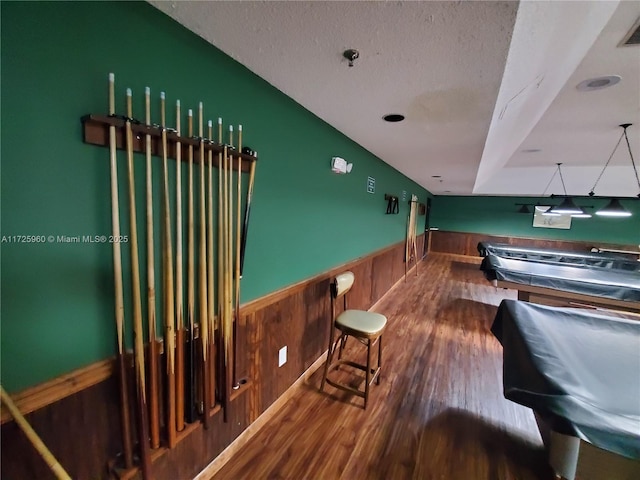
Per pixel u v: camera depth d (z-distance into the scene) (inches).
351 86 58.4
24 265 29.9
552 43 45.1
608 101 85.6
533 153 158.4
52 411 33.0
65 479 30.0
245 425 63.1
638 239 287.1
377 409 75.7
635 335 72.7
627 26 52.9
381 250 157.0
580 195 292.0
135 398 40.0
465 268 281.3
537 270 154.2
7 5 26.8
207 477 54.3
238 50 47.9
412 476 57.3
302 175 75.3
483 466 60.0
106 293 36.7
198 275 47.9
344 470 57.9
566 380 50.5
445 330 130.0
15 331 29.9
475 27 37.6
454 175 175.8
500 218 346.9
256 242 61.4
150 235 39.2
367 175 124.0
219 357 53.2
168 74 41.1
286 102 65.9
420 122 78.0
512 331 77.5
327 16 37.5
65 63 30.9
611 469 49.9
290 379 79.0
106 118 33.2
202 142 43.8
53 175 31.0
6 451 29.7
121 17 35.2
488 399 81.4
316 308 89.7
